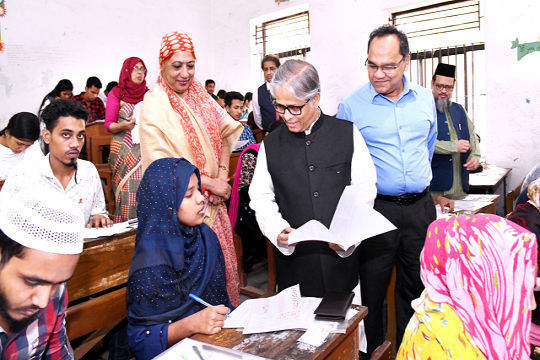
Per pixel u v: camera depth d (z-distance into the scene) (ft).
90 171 6.42
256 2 20.88
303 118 4.95
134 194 9.07
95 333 5.61
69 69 17.62
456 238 3.23
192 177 4.34
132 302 4.17
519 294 3.08
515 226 3.15
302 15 20.07
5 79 15.81
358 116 6.28
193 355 3.15
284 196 5.28
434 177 9.59
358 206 4.72
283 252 5.11
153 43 20.67
